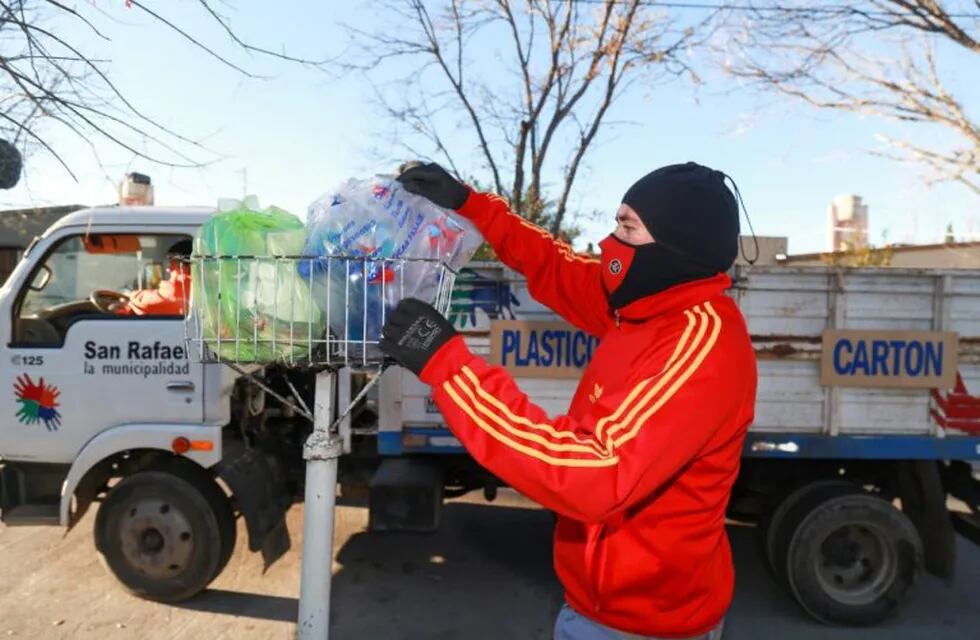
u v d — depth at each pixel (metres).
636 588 1.73
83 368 4.28
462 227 1.81
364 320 1.64
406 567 5.05
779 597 4.75
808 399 4.26
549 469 1.43
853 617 4.27
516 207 11.27
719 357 1.58
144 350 4.27
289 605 4.39
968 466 4.57
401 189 1.77
